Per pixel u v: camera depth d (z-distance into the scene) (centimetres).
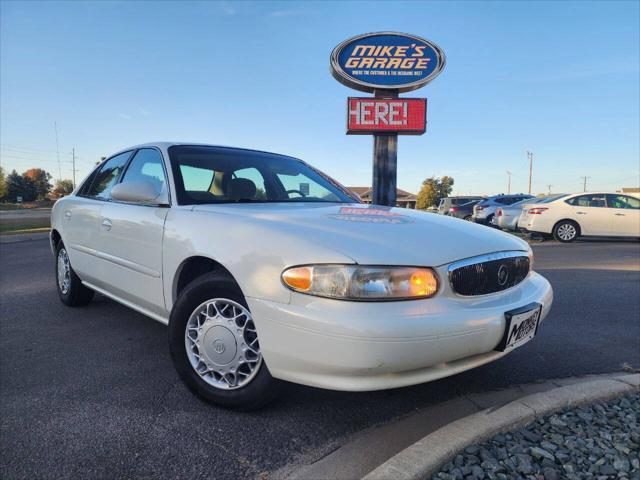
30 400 256
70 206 418
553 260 824
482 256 228
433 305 202
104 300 484
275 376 212
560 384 283
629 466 191
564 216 1175
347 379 195
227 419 236
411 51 1198
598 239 1283
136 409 246
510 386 280
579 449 204
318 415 241
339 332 188
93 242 365
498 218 1448
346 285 193
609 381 265
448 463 192
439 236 228
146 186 286
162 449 209
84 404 252
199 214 262
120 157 389
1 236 1429
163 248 274
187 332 253
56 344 347
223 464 199
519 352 339
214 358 243
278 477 191
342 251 200
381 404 254
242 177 334
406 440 218
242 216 244
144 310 312
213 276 241
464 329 201
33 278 630
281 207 283
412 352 191
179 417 238
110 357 321
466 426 214
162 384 277
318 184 377
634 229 1154
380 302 194
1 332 375
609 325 407
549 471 187
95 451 207
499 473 186
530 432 217
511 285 245
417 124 1230
